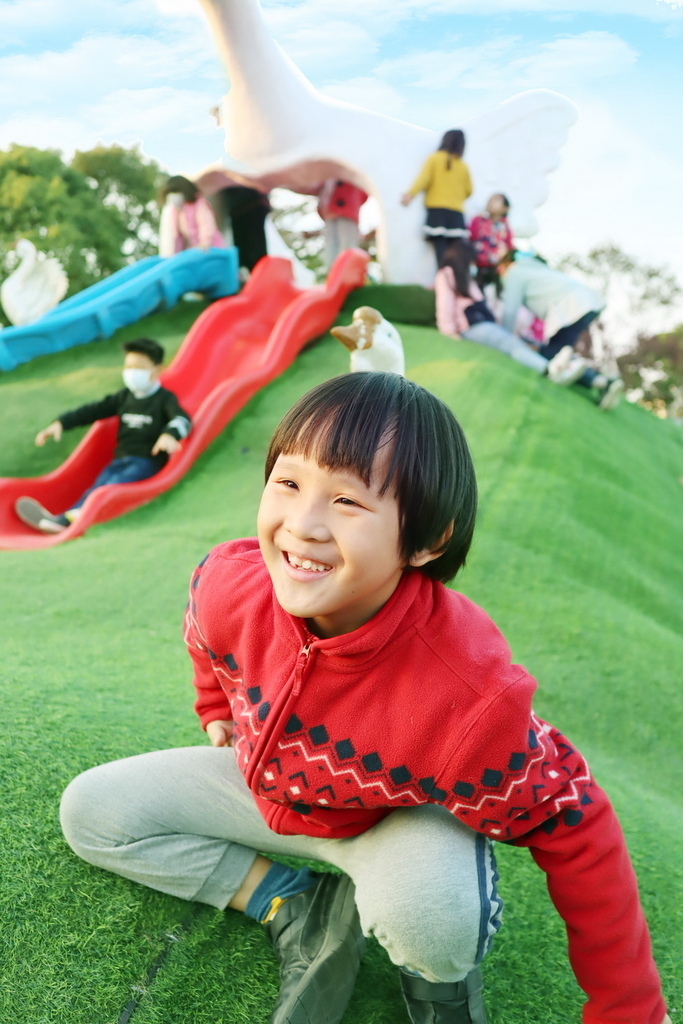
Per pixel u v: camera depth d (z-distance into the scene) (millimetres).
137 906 1274
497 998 1248
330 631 1028
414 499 892
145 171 16625
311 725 1010
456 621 1001
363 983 1220
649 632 3297
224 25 6227
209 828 1258
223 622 1129
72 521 4219
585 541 4023
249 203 7621
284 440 916
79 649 2582
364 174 6746
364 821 1095
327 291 6387
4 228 14945
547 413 5391
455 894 992
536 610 3262
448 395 5410
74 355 5996
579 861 1003
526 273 6781
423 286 6840
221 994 1159
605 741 2557
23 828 1383
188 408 5520
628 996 1042
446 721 949
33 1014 1089
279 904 1245
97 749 1662
